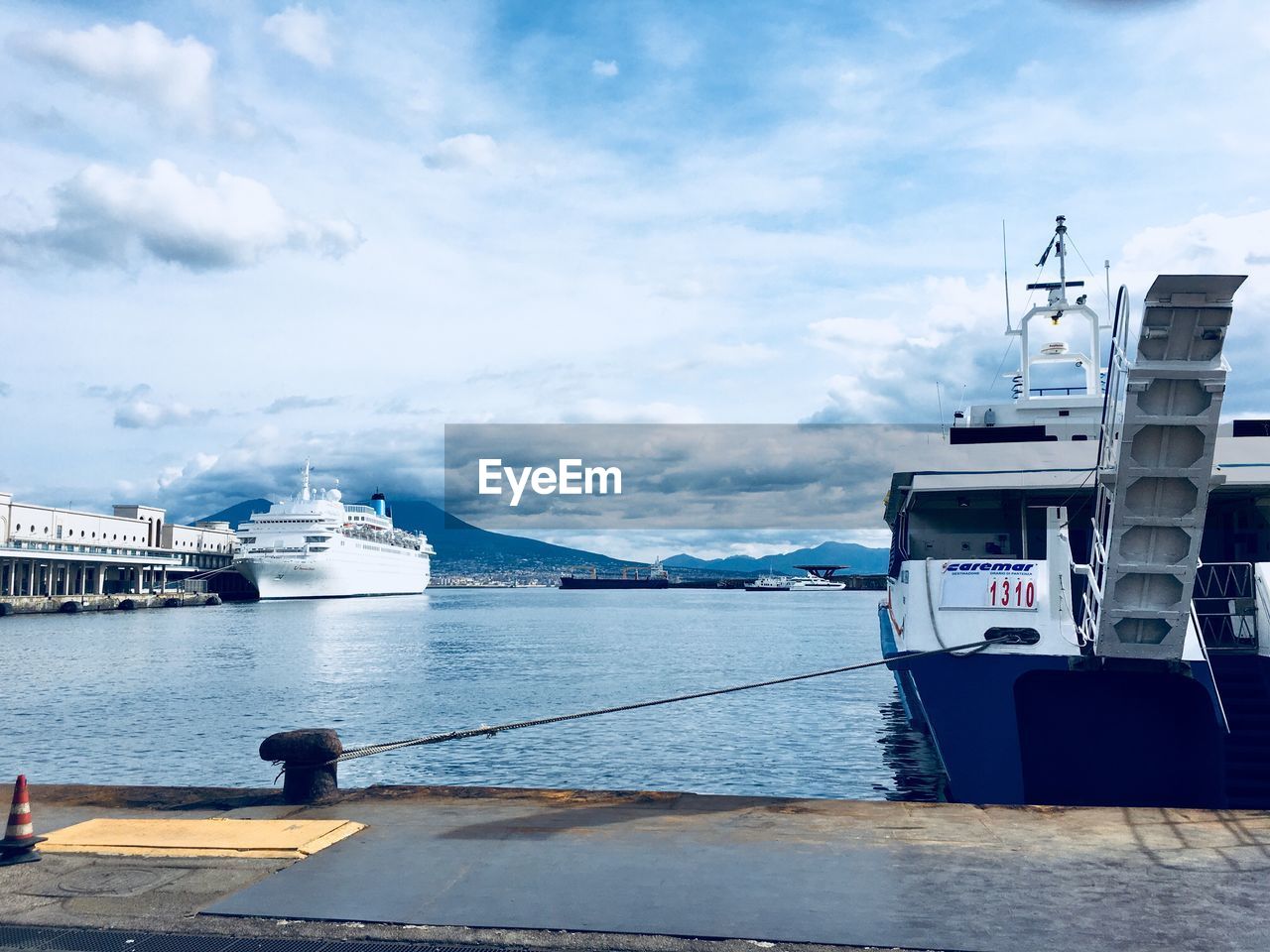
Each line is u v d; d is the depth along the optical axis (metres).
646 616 154.88
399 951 6.23
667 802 10.09
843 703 39.06
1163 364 10.95
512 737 30.80
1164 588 12.18
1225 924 6.53
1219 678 13.45
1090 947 6.14
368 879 7.60
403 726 33.41
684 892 7.25
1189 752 13.36
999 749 13.43
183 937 6.46
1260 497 15.66
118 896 7.22
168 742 29.61
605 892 7.26
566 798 10.25
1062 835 8.77
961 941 6.26
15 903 7.10
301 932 6.52
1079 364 23.09
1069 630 13.39
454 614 154.50
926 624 14.02
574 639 88.25
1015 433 18.25
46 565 138.50
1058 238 22.09
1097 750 13.68
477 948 6.28
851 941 6.29
